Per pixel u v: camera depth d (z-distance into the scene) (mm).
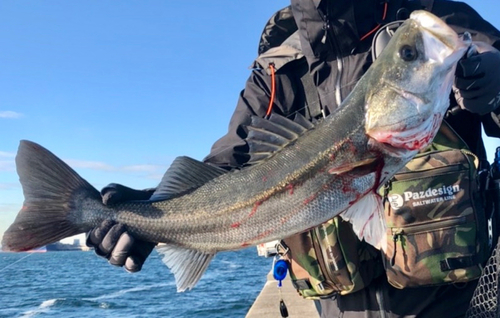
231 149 854
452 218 682
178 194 761
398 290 754
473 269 677
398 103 639
